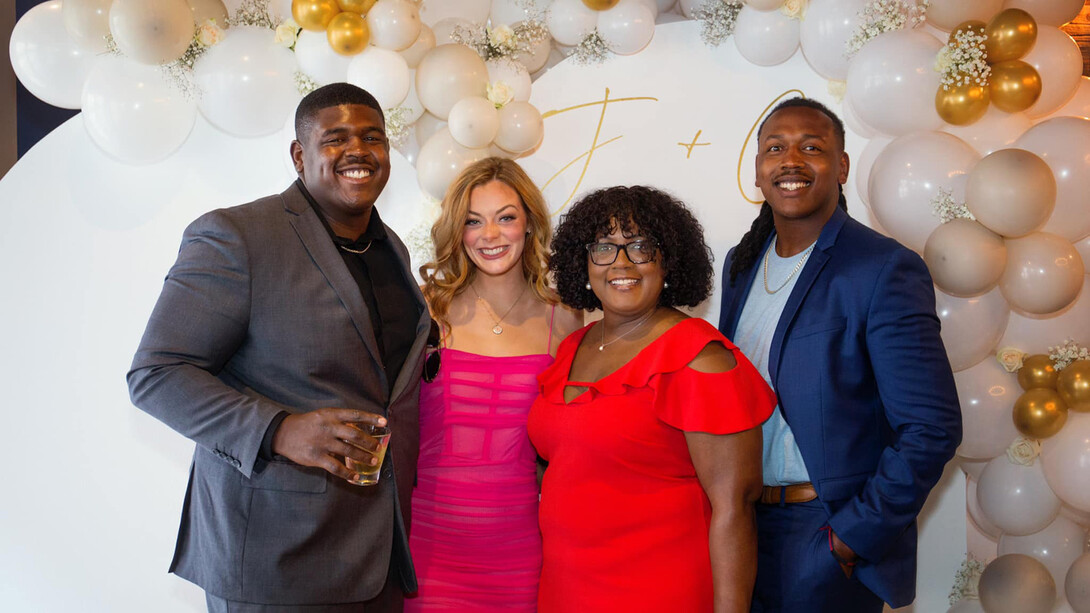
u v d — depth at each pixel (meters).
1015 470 2.75
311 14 2.76
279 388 2.00
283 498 1.98
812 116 2.25
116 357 3.10
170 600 3.13
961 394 2.77
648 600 2.00
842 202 2.44
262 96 2.87
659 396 2.00
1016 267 2.53
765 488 2.27
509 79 3.00
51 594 3.09
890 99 2.67
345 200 2.18
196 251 1.98
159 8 2.64
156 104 2.78
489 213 2.55
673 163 3.22
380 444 1.83
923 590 3.19
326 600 2.01
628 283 2.10
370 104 2.24
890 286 2.08
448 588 2.36
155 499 3.12
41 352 3.07
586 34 3.12
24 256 3.06
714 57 3.20
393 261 2.36
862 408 2.15
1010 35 2.55
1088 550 2.88
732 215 3.22
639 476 2.03
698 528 2.03
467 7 3.23
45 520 3.08
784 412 2.18
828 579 2.13
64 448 3.09
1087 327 2.73
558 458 2.11
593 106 3.22
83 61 2.82
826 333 2.13
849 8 2.76
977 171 2.46
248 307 1.98
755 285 2.44
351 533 2.06
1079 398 2.55
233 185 3.14
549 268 2.35
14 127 3.89
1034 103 2.59
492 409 2.43
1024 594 2.74
